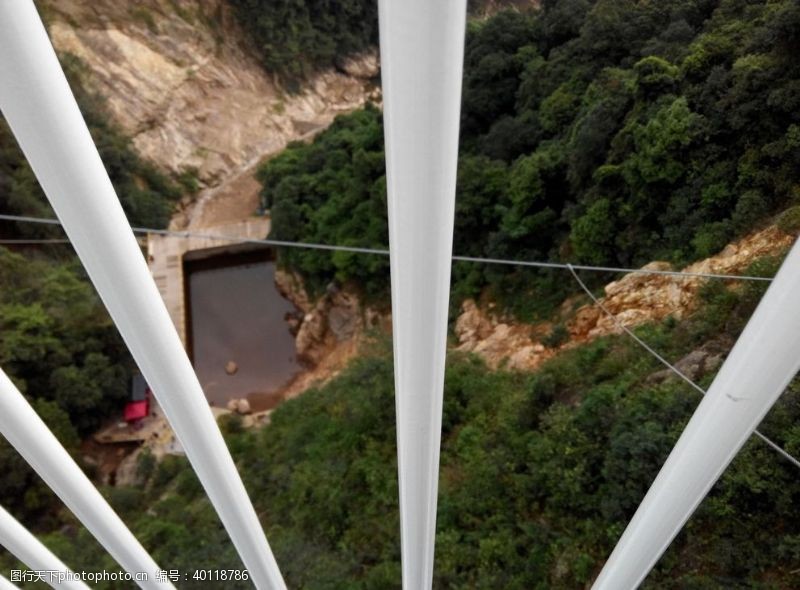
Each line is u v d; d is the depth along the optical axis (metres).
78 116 3.51
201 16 51.53
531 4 44.94
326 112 58.47
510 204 27.22
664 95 19.66
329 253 35.66
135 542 7.54
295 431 24.80
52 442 5.98
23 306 30.86
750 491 12.03
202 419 5.40
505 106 32.91
